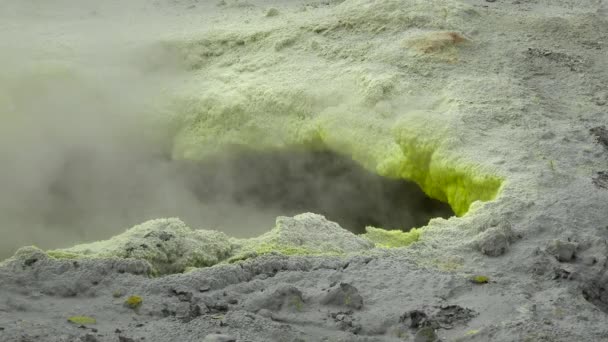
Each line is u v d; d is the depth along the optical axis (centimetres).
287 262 548
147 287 507
